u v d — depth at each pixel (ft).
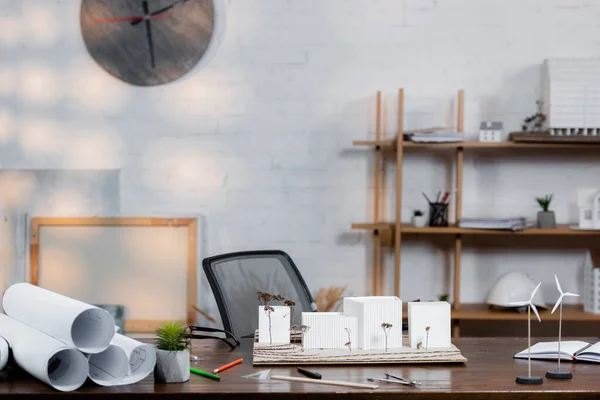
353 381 6.46
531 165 13.15
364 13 13.12
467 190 13.20
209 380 6.52
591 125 12.16
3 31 13.28
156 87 13.25
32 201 13.30
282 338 7.54
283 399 6.11
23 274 13.26
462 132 12.60
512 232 12.09
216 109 13.23
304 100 13.21
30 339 6.36
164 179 13.29
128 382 6.36
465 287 13.24
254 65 13.21
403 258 13.26
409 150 13.20
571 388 6.24
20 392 6.04
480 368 6.99
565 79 12.26
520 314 12.04
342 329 7.38
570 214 13.14
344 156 13.21
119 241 13.24
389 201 13.20
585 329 13.00
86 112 13.30
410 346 7.39
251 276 10.66
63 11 13.25
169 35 13.20
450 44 13.09
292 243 13.29
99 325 6.32
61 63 13.29
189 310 13.15
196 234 13.20
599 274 12.19
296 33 13.17
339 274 13.26
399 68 13.12
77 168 13.32
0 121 13.32
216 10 13.20
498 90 13.07
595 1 12.96
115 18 13.21
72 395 6.03
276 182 13.26
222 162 13.25
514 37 13.05
